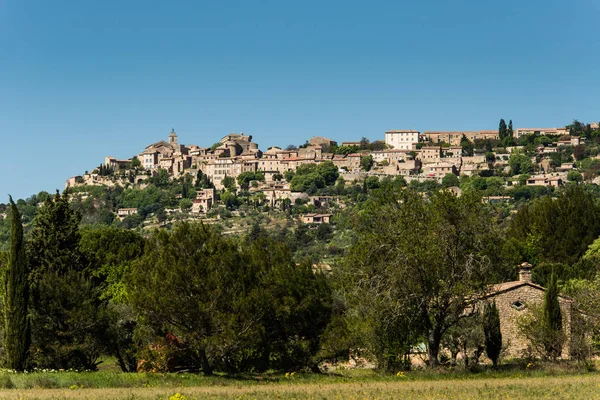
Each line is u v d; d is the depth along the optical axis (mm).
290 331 85000
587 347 80750
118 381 66750
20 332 76125
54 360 79312
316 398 54344
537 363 80125
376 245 80562
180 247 76875
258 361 84312
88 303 80812
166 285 73812
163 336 79750
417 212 81125
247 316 75188
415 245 77250
